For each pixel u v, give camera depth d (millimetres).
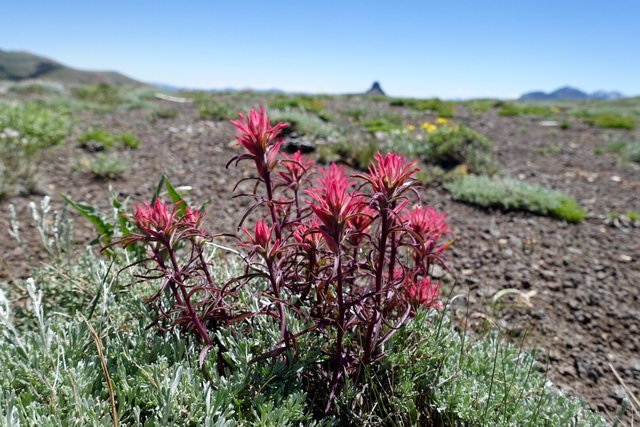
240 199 790
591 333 502
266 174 279
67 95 2426
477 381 318
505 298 552
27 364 254
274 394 252
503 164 1275
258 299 302
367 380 282
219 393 238
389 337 276
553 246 723
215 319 306
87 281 391
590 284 604
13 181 750
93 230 629
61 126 1224
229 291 268
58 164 932
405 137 1331
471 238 730
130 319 333
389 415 268
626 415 385
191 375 253
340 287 247
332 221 229
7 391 227
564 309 543
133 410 235
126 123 1479
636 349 478
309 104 2111
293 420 249
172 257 267
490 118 2506
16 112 1141
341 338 261
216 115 1664
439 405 291
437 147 1197
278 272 258
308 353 273
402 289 327
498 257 666
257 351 281
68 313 364
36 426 216
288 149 1129
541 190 941
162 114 1650
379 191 246
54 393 234
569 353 464
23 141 922
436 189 979
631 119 2725
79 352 271
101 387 258
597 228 820
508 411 292
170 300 322
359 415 272
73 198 753
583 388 416
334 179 232
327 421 255
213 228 651
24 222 646
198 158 1060
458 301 527
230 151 1138
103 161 908
